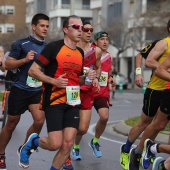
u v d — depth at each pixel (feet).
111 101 110.52
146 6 200.03
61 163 26.53
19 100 31.32
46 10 307.17
